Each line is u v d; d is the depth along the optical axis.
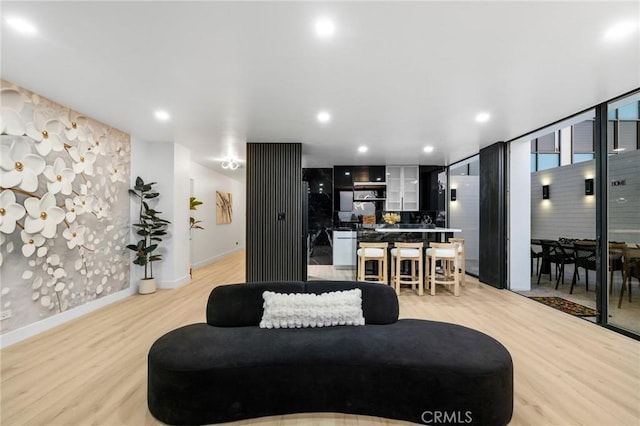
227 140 5.09
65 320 3.53
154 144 5.17
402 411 1.89
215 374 1.86
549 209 6.66
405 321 2.57
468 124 4.15
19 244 3.01
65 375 2.38
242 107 3.53
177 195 5.30
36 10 1.83
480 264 5.70
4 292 2.88
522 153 5.12
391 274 5.29
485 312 3.92
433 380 1.85
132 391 2.17
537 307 4.14
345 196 7.76
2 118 2.82
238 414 1.89
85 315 3.78
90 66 2.55
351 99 3.28
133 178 4.82
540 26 2.00
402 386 1.89
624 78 2.76
